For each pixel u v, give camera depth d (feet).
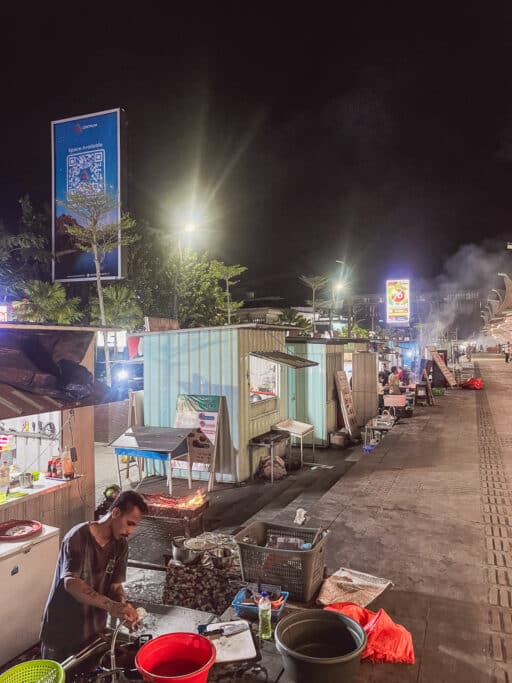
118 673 9.30
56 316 64.23
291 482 31.89
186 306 98.94
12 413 12.02
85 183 64.64
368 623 12.01
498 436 39.37
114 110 62.59
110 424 43.24
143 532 20.98
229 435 31.55
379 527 19.67
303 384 43.01
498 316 108.58
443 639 12.02
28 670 8.70
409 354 106.63
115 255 66.59
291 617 10.85
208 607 14.19
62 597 10.13
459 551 17.26
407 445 36.37
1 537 12.26
